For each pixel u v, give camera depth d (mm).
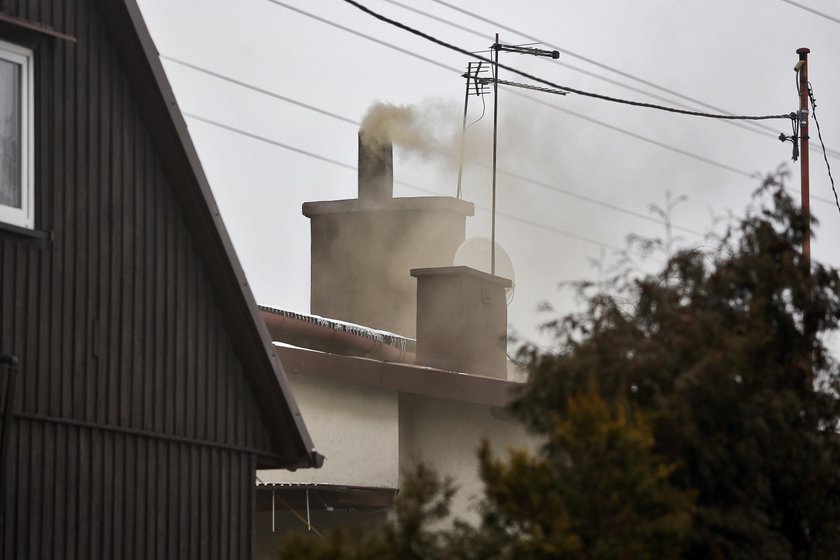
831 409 15859
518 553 12719
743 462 14688
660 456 14219
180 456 21281
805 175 39094
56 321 19469
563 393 14977
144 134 21250
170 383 21141
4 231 18828
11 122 19328
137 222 20906
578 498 13188
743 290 15719
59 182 19766
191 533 21281
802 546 15492
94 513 19766
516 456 13125
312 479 29312
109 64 20797
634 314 15664
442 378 30875
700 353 14672
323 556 12484
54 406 19281
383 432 31078
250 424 22516
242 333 22281
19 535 18656
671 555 13117
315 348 32031
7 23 19156
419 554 12820
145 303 20875
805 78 39250
